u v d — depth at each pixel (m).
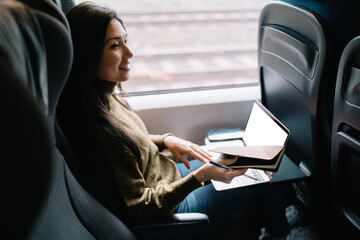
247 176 1.23
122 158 1.01
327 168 1.28
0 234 0.38
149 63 2.42
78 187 0.83
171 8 2.67
